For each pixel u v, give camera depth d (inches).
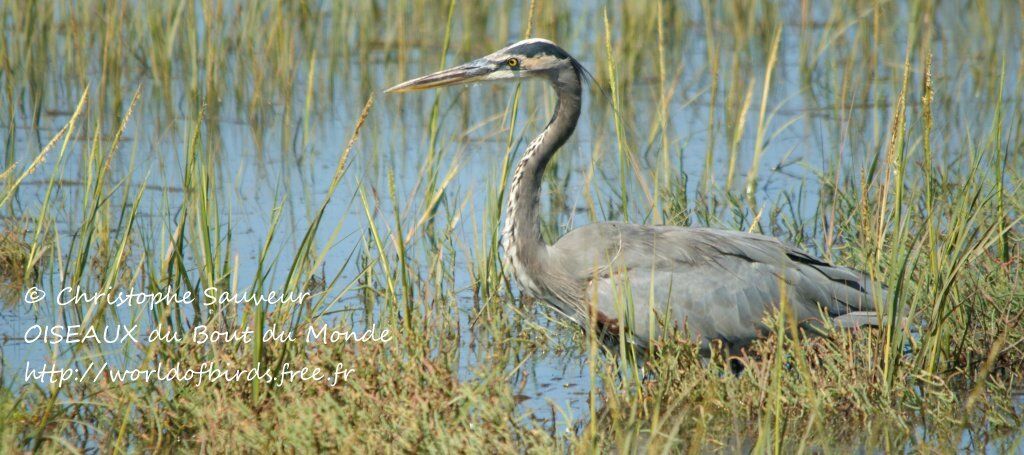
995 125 455.5
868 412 384.8
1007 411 384.2
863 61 802.2
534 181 450.6
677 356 398.9
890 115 733.9
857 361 407.8
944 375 407.8
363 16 831.7
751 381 392.5
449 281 511.8
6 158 633.0
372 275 505.4
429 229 567.5
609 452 369.4
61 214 576.1
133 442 366.6
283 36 780.0
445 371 363.6
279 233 565.9
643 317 428.8
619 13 925.8
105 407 377.1
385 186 625.3
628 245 439.5
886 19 896.3
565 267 443.8
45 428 362.6
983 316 427.2
